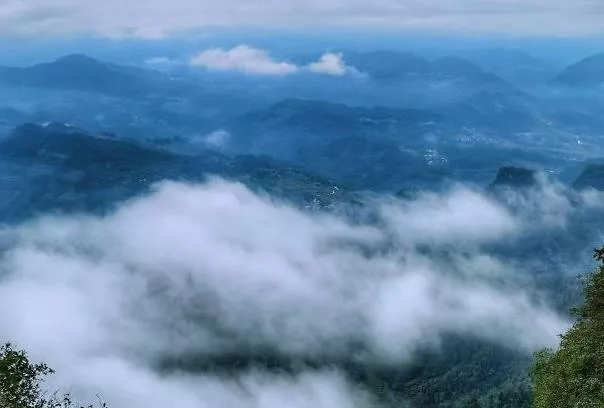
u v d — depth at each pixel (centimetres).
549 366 4494
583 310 4894
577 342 4206
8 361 3061
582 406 3641
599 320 4328
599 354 3903
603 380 3750
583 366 3916
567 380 3903
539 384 4581
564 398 3866
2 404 2872
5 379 2978
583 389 3769
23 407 2981
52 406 3306
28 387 3102
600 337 4081
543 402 4047
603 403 3581
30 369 3173
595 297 4703
